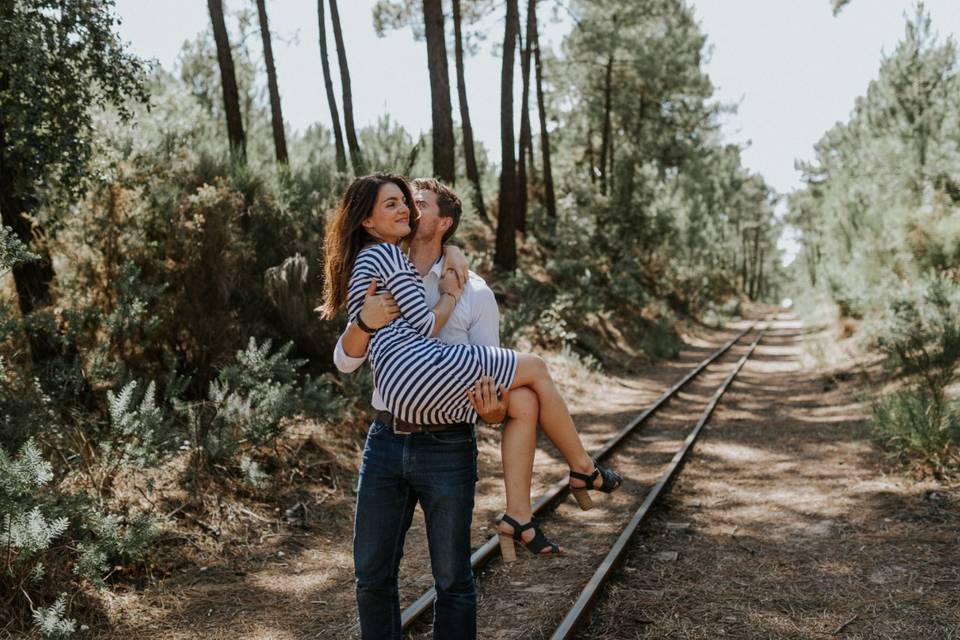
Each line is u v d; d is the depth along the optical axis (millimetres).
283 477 6684
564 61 35250
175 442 5535
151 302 7113
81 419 5883
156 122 9773
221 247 7688
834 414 11086
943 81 20156
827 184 34562
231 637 4113
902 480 6984
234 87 12258
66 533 4629
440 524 2832
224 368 6941
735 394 14133
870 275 16266
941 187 16078
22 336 5984
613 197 29484
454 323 2932
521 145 24656
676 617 4340
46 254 6754
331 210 10859
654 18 33781
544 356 15562
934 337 10141
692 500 7020
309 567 5219
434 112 15961
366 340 2799
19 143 6184
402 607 4488
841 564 5141
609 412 12305
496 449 9148
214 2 12094
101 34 6570
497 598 4656
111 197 6996
